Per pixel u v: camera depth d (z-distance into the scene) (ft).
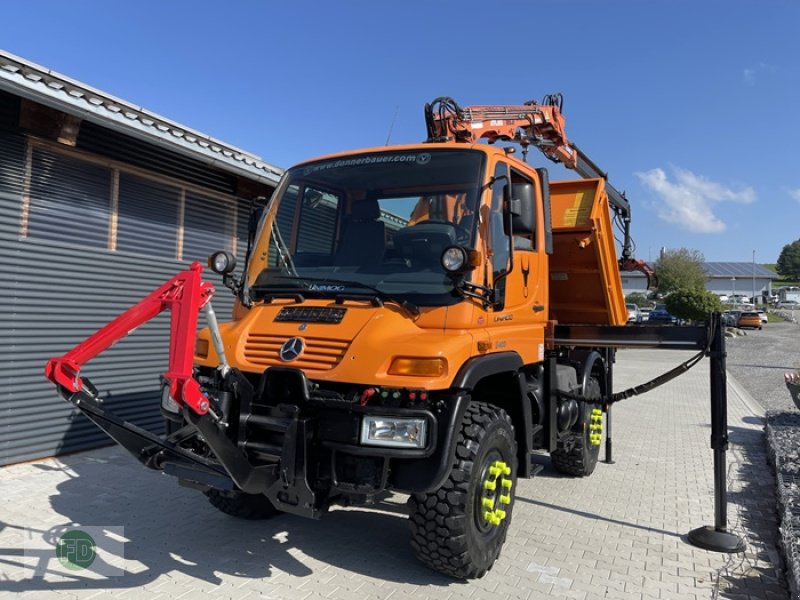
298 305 13.57
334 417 11.64
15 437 20.04
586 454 21.57
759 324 149.38
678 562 14.67
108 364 22.93
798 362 75.77
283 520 16.75
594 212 20.38
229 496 15.49
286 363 12.38
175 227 25.50
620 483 21.29
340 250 14.73
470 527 12.38
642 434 30.22
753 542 15.97
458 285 12.39
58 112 19.89
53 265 20.80
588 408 21.62
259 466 11.64
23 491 18.03
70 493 18.12
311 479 11.72
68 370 11.27
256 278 14.99
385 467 11.34
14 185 19.67
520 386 14.57
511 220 14.01
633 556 14.98
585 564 14.40
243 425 12.06
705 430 31.32
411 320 12.62
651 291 31.83
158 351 24.93
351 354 11.84
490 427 12.89
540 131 22.98
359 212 15.01
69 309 21.35
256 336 13.25
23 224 19.99
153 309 11.12
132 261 23.53
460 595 12.60
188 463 12.28
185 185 25.88
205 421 10.40
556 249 21.29
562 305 22.52
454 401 11.53
